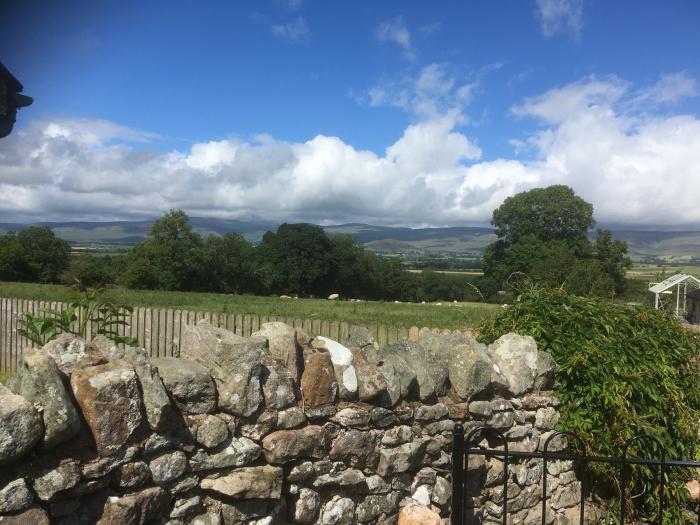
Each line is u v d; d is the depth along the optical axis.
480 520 4.38
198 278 41.97
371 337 4.41
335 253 58.28
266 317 11.16
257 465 3.26
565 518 4.83
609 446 4.73
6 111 6.46
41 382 2.47
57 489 2.46
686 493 5.04
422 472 4.12
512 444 4.59
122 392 2.71
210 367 3.31
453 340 4.62
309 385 3.52
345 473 3.66
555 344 5.12
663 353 5.40
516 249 51.25
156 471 2.84
